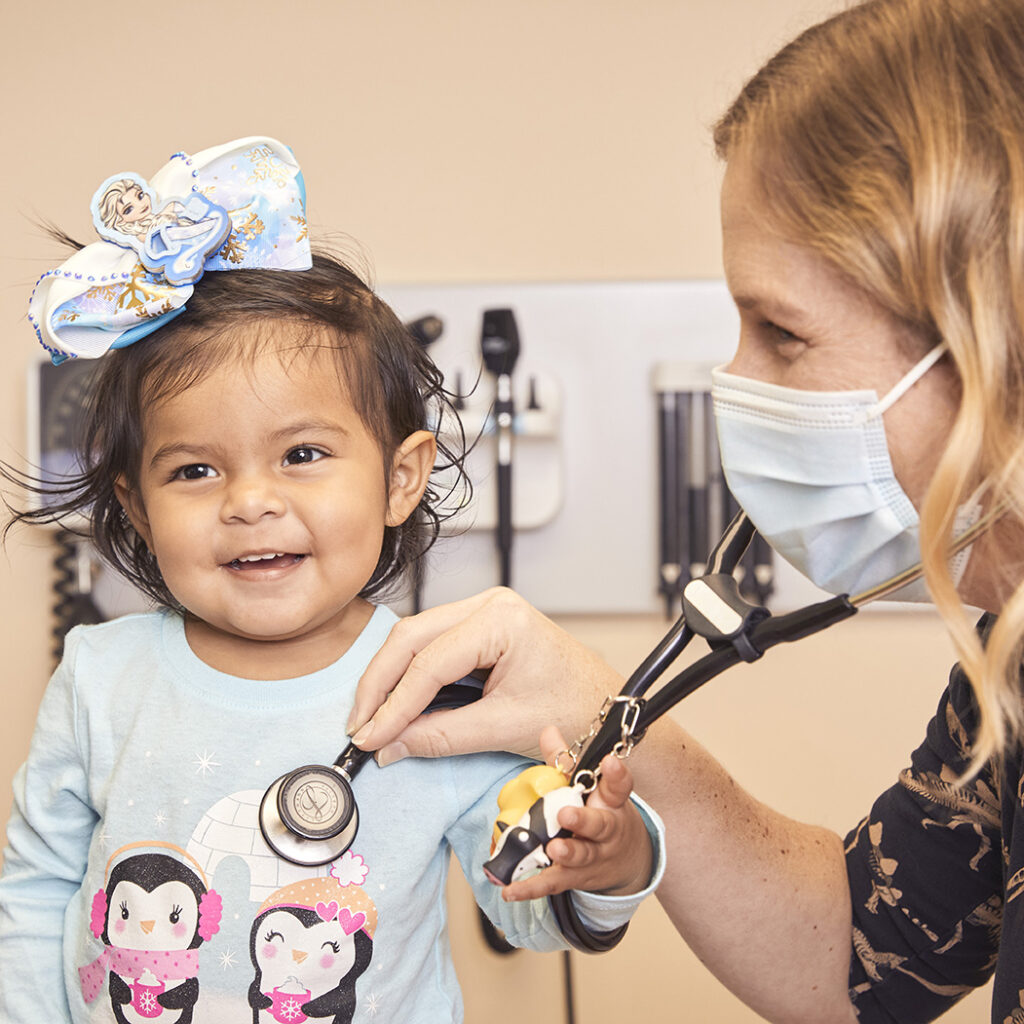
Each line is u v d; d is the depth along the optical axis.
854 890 0.91
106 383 0.90
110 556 0.99
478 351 1.64
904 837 0.88
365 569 0.84
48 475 1.60
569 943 0.74
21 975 0.84
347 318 0.89
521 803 0.68
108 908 0.81
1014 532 0.61
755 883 0.87
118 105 1.69
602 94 1.67
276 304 0.85
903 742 1.66
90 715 0.86
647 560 1.66
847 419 0.64
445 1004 0.86
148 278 0.82
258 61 1.68
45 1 1.68
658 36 1.66
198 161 0.86
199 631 0.89
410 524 1.05
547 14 1.67
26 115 1.68
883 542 0.67
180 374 0.81
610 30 1.67
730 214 0.67
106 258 0.83
